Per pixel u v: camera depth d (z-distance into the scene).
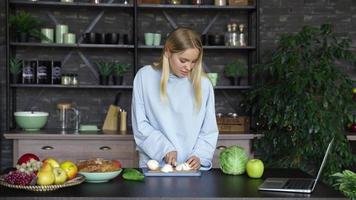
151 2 4.42
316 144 3.85
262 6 4.75
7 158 4.55
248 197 1.74
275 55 4.12
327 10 4.78
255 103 4.32
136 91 2.51
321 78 3.77
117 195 1.74
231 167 2.21
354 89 4.49
